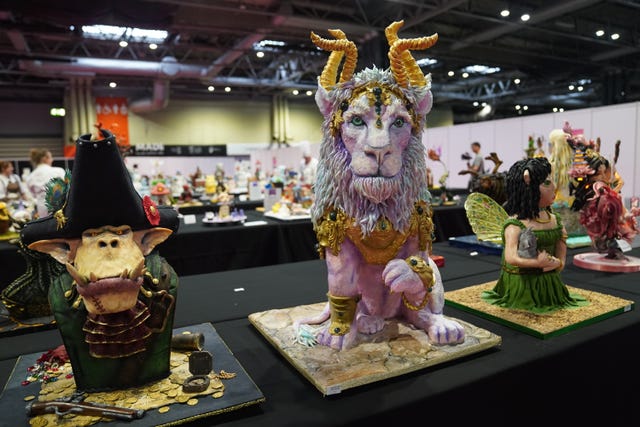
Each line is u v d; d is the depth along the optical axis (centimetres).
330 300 137
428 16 659
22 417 101
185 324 166
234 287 217
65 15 627
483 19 694
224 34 849
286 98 1431
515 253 163
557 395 136
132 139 1277
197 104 1363
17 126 1274
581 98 1354
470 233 503
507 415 125
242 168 977
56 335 159
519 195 168
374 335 139
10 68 952
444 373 120
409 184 129
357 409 104
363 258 137
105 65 917
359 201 128
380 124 122
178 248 362
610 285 199
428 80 132
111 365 110
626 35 808
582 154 231
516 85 1238
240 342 148
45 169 380
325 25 720
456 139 785
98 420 98
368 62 776
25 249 161
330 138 130
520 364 125
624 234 223
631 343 156
